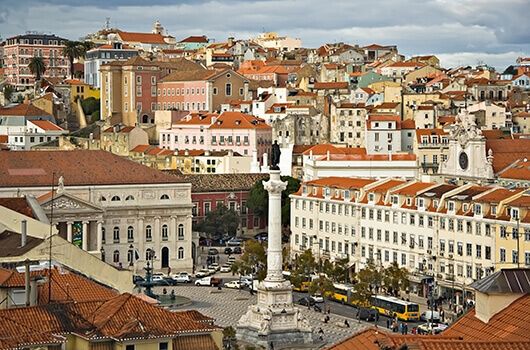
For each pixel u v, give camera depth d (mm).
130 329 123000
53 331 120688
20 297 138000
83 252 169625
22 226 177625
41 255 168375
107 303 129875
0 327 118812
